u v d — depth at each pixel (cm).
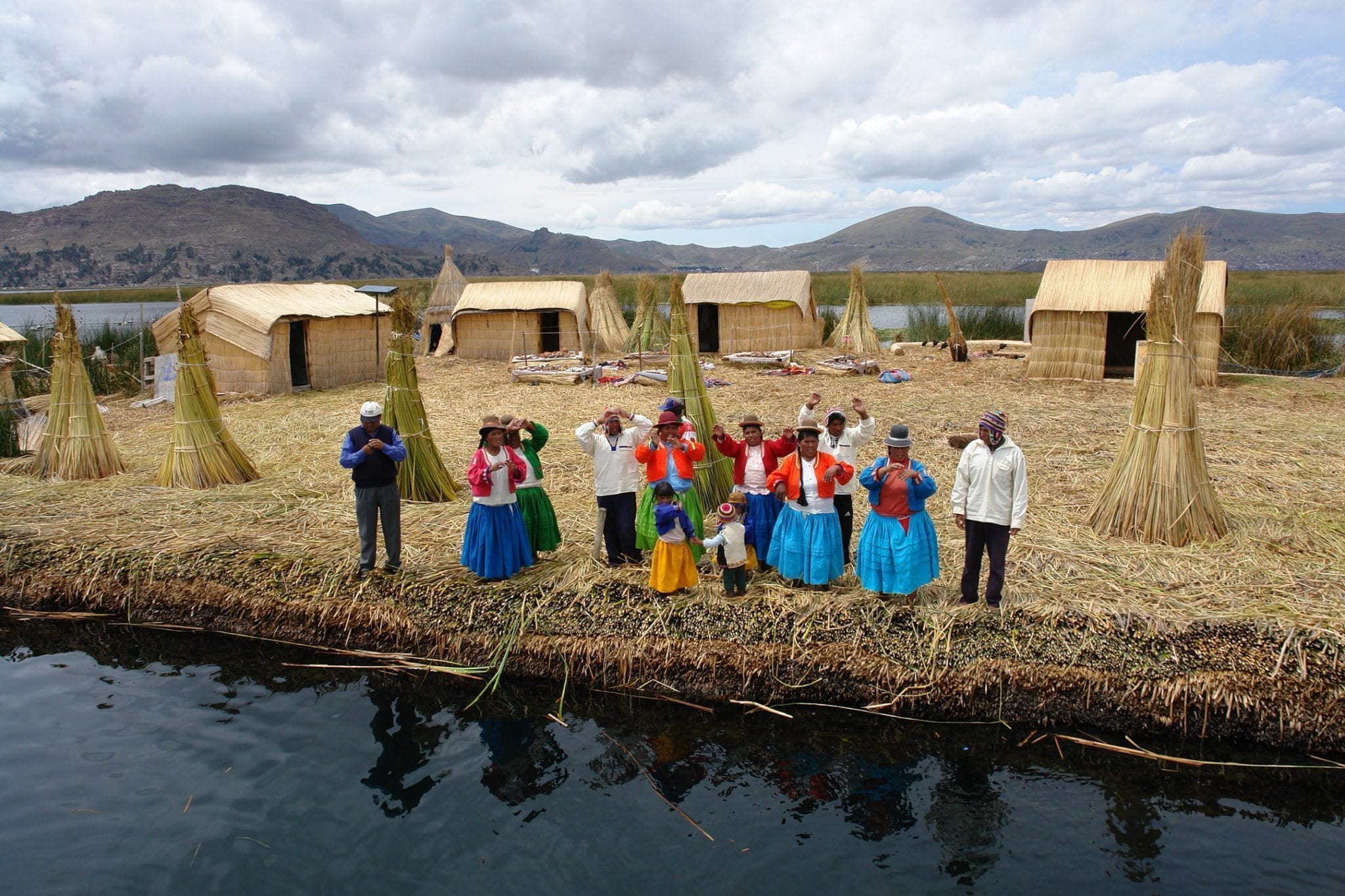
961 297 4081
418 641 611
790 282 1973
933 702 525
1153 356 655
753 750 495
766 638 558
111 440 958
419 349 2177
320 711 543
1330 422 1045
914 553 539
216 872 391
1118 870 389
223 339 1496
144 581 686
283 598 650
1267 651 501
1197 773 465
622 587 604
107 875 389
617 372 1675
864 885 380
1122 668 508
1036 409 1180
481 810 439
